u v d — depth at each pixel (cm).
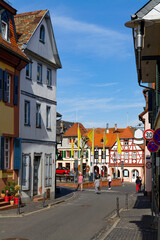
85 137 4800
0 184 1931
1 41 1964
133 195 3350
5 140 2044
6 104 2014
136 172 7969
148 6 959
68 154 8431
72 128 8694
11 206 1864
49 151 2647
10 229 1250
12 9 2188
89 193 3441
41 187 2500
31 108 2375
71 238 1109
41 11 2592
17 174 2141
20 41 2323
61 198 2678
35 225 1352
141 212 1853
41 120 2528
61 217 1608
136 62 1164
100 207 2109
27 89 2317
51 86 2712
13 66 2114
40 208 1934
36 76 2469
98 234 1186
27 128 2303
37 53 2459
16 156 2109
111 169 8238
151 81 1742
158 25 995
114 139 8575
